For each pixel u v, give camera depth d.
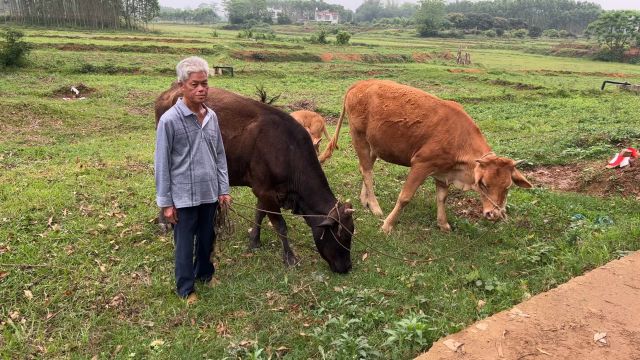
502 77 33.28
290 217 7.18
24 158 9.73
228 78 27.14
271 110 5.61
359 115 7.39
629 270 5.21
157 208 7.17
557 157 10.48
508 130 14.61
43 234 6.11
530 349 4.01
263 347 4.31
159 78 25.41
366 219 7.32
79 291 5.04
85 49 36.81
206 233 4.99
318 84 26.44
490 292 5.24
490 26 122.81
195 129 4.54
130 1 82.44
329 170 9.64
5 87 19.45
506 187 6.04
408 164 7.13
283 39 60.09
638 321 4.38
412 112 6.70
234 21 117.56
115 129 13.60
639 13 69.50
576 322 4.36
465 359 3.89
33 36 45.06
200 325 4.67
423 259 6.08
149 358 4.18
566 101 21.47
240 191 8.20
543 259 5.88
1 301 4.84
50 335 4.45
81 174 8.55
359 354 4.07
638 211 7.37
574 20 150.50
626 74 43.06
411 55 49.91
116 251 5.90
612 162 9.23
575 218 7.20
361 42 69.88
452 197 8.31
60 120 13.81
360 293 5.09
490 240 6.64
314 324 4.68
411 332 4.22
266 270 5.69
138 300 5.00
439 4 106.38
